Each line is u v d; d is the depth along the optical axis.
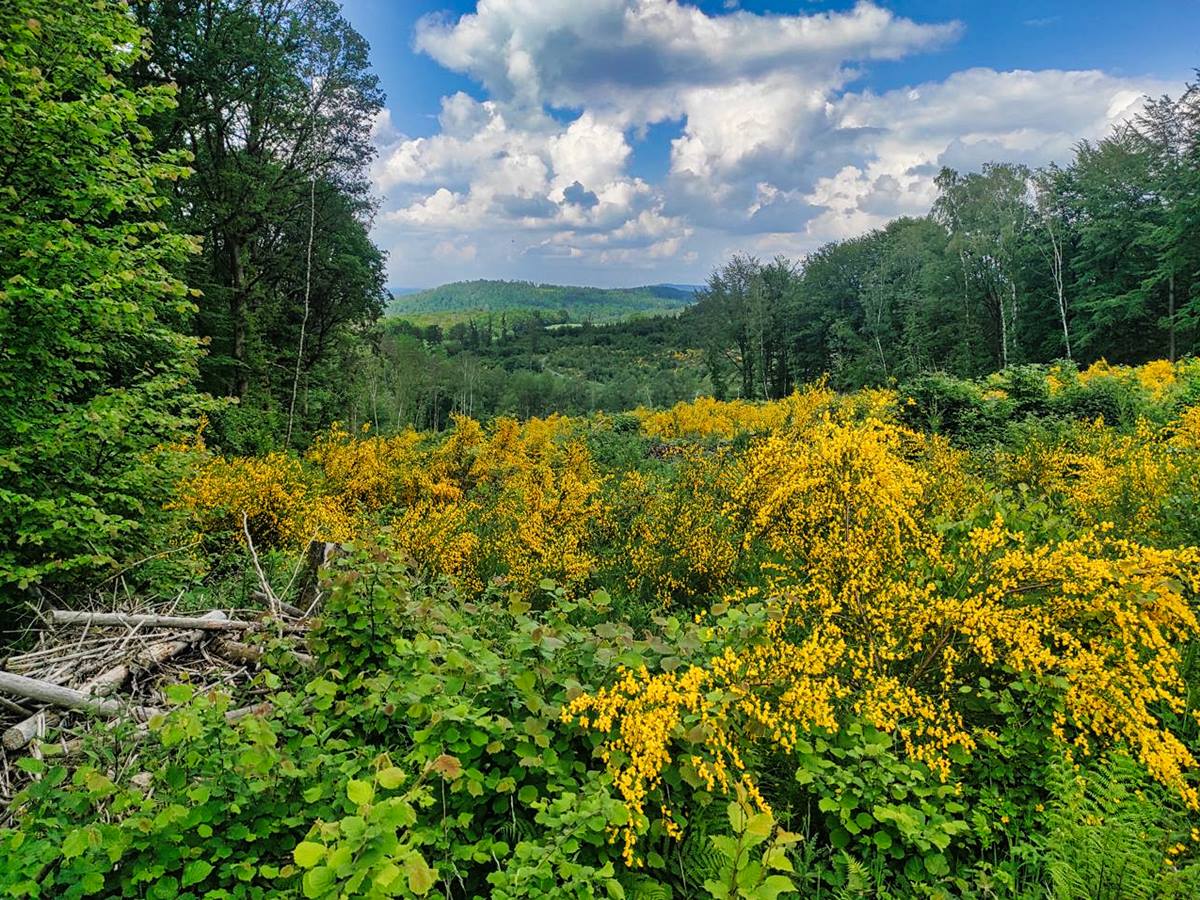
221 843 2.00
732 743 2.52
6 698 3.03
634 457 13.55
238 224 19.20
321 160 21.67
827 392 14.66
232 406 16.91
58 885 1.88
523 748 2.29
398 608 3.27
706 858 2.23
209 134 18.62
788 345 50.88
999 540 3.41
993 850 2.47
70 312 4.92
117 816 2.22
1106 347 29.30
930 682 3.24
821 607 3.58
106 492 5.23
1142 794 2.38
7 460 4.30
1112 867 2.05
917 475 4.65
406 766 2.38
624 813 1.98
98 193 5.07
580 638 2.85
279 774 2.22
